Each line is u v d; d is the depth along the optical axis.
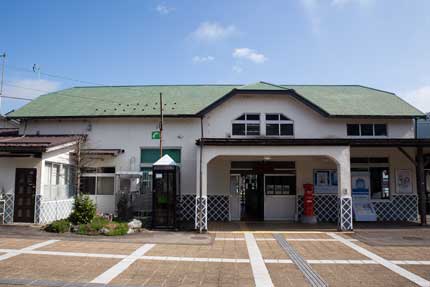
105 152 14.53
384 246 9.59
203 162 12.12
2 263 7.22
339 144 12.18
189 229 12.48
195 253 8.58
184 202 14.84
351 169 15.44
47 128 15.51
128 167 15.09
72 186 14.30
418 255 8.52
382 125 15.60
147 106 16.05
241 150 12.16
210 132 15.15
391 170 15.34
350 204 12.12
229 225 13.53
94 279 6.29
